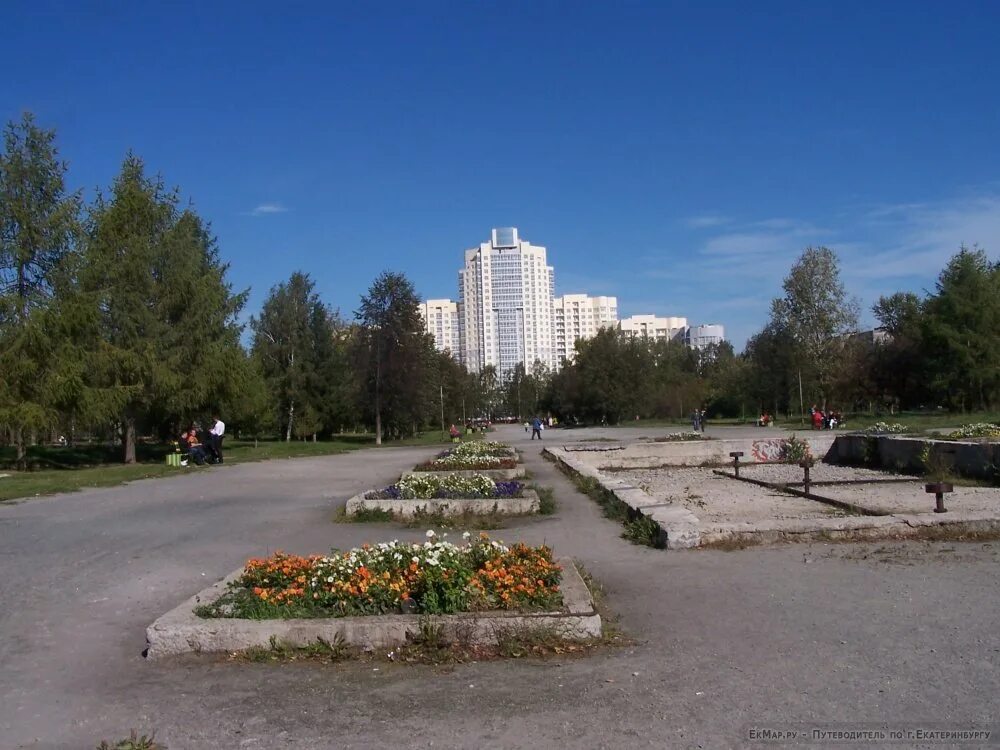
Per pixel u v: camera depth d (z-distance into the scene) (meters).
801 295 67.81
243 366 39.41
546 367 143.25
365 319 57.34
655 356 99.25
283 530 13.27
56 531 13.66
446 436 68.38
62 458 37.06
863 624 6.60
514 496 15.14
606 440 47.12
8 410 29.77
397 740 4.58
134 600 8.34
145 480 24.83
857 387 67.69
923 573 8.40
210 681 5.68
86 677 5.88
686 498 16.91
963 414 55.31
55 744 4.67
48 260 32.94
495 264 154.25
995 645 5.95
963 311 57.88
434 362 70.50
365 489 20.45
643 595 7.94
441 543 7.93
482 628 6.27
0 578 9.56
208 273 40.41
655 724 4.70
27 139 32.81
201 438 35.84
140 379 35.25
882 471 22.66
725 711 4.86
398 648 6.18
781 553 9.70
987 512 11.10
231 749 4.52
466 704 5.11
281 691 5.43
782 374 71.88
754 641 6.26
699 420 57.00
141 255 36.53
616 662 5.86
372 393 56.53
